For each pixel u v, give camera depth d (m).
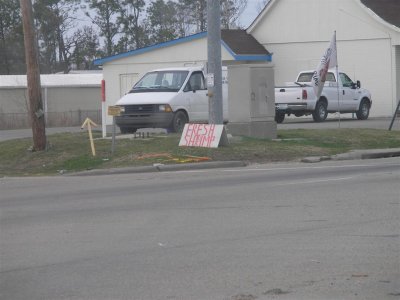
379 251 8.98
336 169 17.75
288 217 11.35
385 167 17.81
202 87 24.53
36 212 12.84
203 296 7.35
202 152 20.19
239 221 11.17
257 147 20.92
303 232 10.20
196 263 8.70
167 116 23.14
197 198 13.65
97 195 14.74
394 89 37.28
